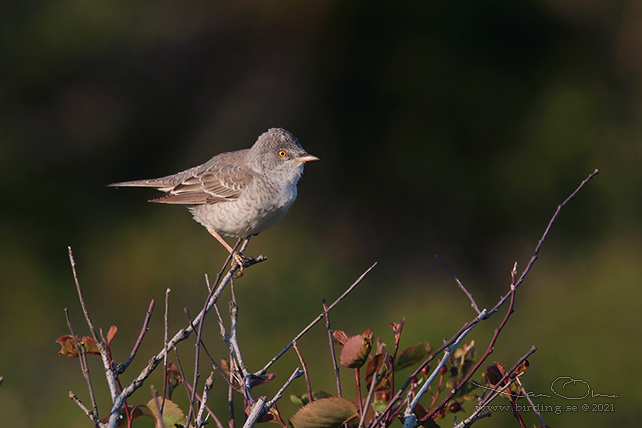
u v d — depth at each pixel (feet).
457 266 70.03
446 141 73.05
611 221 67.92
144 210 71.46
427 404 36.35
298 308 57.62
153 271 62.23
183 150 78.54
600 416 43.47
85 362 18.54
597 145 70.18
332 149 76.13
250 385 20.47
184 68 80.02
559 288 60.34
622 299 54.49
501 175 71.05
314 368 48.85
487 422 41.47
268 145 31.96
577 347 50.34
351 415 18.79
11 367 52.75
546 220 69.77
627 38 74.69
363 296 61.62
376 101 75.72
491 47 74.95
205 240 64.39
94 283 63.36
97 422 18.30
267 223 32.30
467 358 22.44
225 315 55.16
